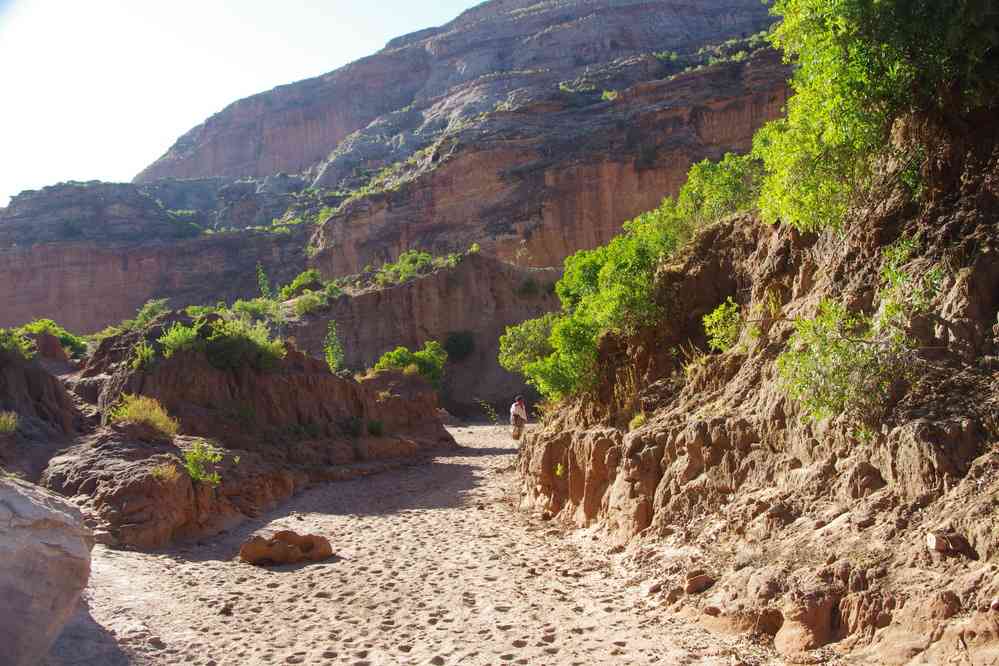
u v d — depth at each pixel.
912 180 8.49
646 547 8.91
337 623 7.93
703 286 12.88
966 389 6.62
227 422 22.98
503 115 109.25
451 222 102.19
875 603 5.57
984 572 5.14
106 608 8.24
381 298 71.06
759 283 11.20
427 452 28.80
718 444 9.01
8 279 121.06
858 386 7.14
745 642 6.17
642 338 13.08
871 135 8.70
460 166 103.06
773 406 8.50
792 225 10.81
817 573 6.17
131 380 22.92
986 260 7.20
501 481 19.69
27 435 16.28
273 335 68.19
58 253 121.12
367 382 36.12
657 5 164.25
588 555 9.91
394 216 105.94
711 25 161.75
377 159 154.75
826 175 9.16
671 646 6.42
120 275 121.88
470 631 7.36
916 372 7.03
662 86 100.88
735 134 91.88
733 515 7.99
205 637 7.60
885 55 8.15
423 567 10.20
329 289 76.06
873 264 8.49
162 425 17.78
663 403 11.63
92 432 17.88
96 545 11.73
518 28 176.75
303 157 193.75
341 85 195.88
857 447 7.18
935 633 5.02
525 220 96.56
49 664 6.36
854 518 6.52
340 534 13.45
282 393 25.53
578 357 13.86
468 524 13.50
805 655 5.61
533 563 9.88
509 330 41.06
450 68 180.75
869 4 7.79
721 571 7.38
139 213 134.75
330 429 26.03
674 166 92.06
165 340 24.22
